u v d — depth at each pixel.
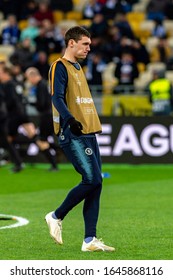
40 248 17.31
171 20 50.69
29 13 51.22
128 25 46.41
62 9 51.97
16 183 30.78
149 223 20.86
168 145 37.66
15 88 35.34
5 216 22.05
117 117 37.97
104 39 46.00
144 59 45.56
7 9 51.94
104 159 38.12
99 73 43.41
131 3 51.72
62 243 17.22
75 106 16.52
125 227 20.22
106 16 49.12
